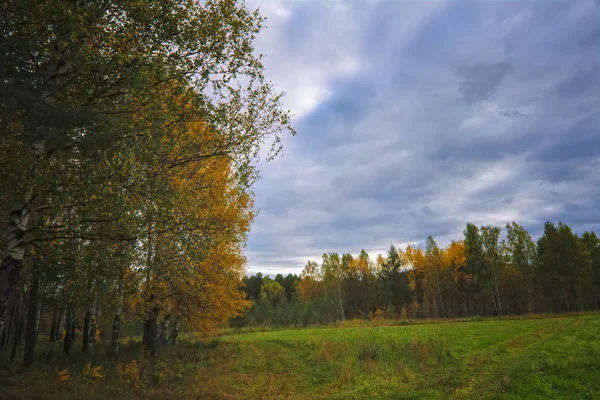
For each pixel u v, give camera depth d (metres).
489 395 10.47
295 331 38.22
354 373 15.38
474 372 13.92
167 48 9.05
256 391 14.04
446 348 18.62
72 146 7.56
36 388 10.96
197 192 12.26
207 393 12.78
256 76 10.55
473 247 71.69
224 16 9.80
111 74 8.39
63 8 7.05
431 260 73.25
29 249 9.29
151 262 11.07
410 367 15.98
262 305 72.31
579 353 14.82
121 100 9.31
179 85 9.33
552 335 22.31
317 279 90.00
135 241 9.42
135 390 12.35
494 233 71.12
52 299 15.43
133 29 8.30
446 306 79.06
